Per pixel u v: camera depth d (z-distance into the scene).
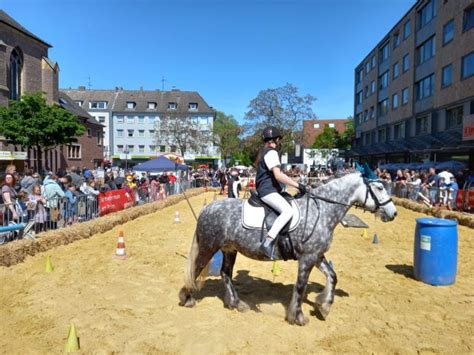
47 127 27.59
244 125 47.56
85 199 13.20
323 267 5.29
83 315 5.37
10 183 10.38
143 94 76.88
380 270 7.86
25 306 5.71
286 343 4.54
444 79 30.08
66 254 9.10
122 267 7.97
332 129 70.06
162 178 24.86
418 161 34.84
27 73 38.16
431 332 4.89
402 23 39.31
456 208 16.34
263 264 8.20
